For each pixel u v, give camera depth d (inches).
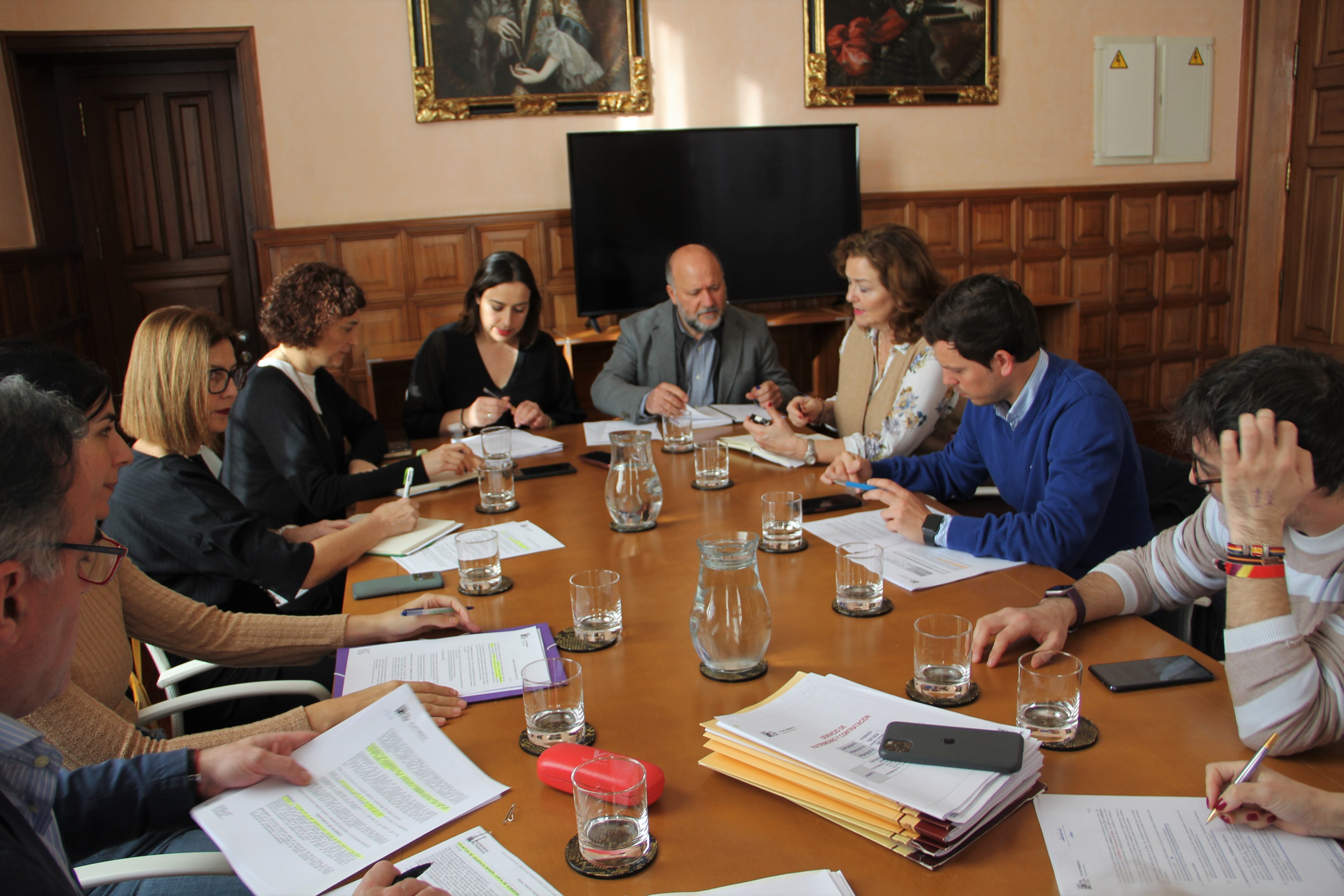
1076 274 228.4
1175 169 231.9
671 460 99.1
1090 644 53.1
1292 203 224.1
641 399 119.3
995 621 52.7
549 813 40.1
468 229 191.9
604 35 191.5
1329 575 42.8
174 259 192.2
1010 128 219.1
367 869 37.5
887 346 106.3
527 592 64.6
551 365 137.4
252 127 180.1
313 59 180.5
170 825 43.9
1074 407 70.8
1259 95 227.5
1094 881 34.0
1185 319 238.7
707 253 123.7
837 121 207.9
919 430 97.1
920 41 208.4
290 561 72.6
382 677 53.3
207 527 73.1
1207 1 224.2
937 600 60.1
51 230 176.6
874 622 57.0
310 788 43.1
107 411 54.1
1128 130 225.5
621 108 195.0
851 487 86.3
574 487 91.6
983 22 211.2
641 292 197.5
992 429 78.7
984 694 48.0
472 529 79.6
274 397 97.2
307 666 77.4
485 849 37.6
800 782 39.4
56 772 35.7
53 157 179.5
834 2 201.3
